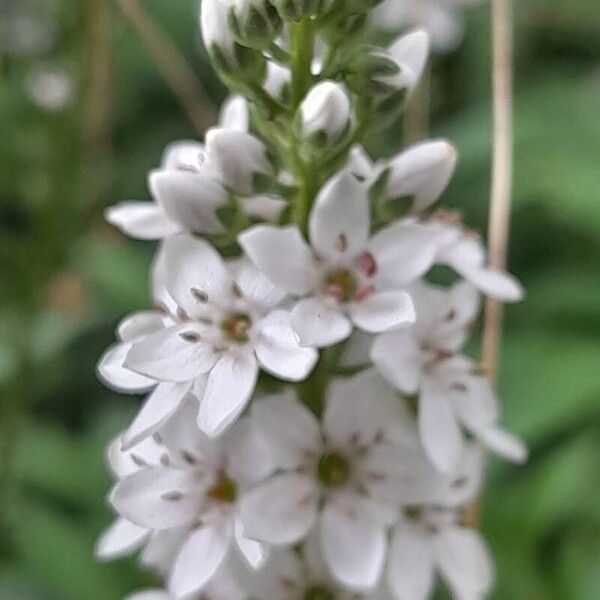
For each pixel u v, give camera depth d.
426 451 0.06
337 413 0.06
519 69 0.17
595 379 0.13
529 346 0.13
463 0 0.15
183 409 0.06
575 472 0.11
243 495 0.06
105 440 0.13
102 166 0.14
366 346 0.06
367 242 0.06
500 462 0.11
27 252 0.13
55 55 0.15
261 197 0.06
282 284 0.06
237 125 0.07
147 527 0.06
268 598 0.07
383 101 0.06
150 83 0.17
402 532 0.07
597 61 0.17
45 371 0.13
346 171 0.06
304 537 0.07
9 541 0.12
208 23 0.06
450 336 0.07
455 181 0.15
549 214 0.15
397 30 0.15
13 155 0.13
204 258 0.06
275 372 0.06
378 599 0.07
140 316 0.07
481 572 0.07
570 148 0.15
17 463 0.12
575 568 0.10
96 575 0.11
